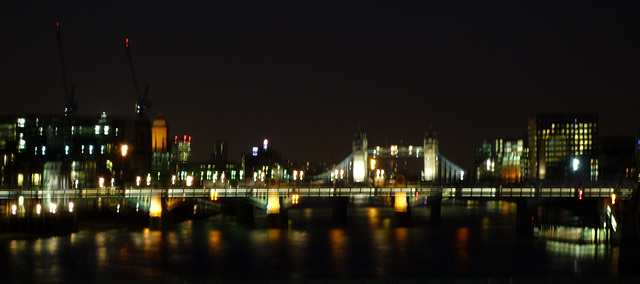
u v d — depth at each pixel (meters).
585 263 147.62
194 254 163.25
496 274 137.50
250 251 168.12
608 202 193.50
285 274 139.50
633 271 132.62
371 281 92.06
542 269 141.88
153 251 167.62
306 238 194.88
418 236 199.25
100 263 150.12
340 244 181.00
